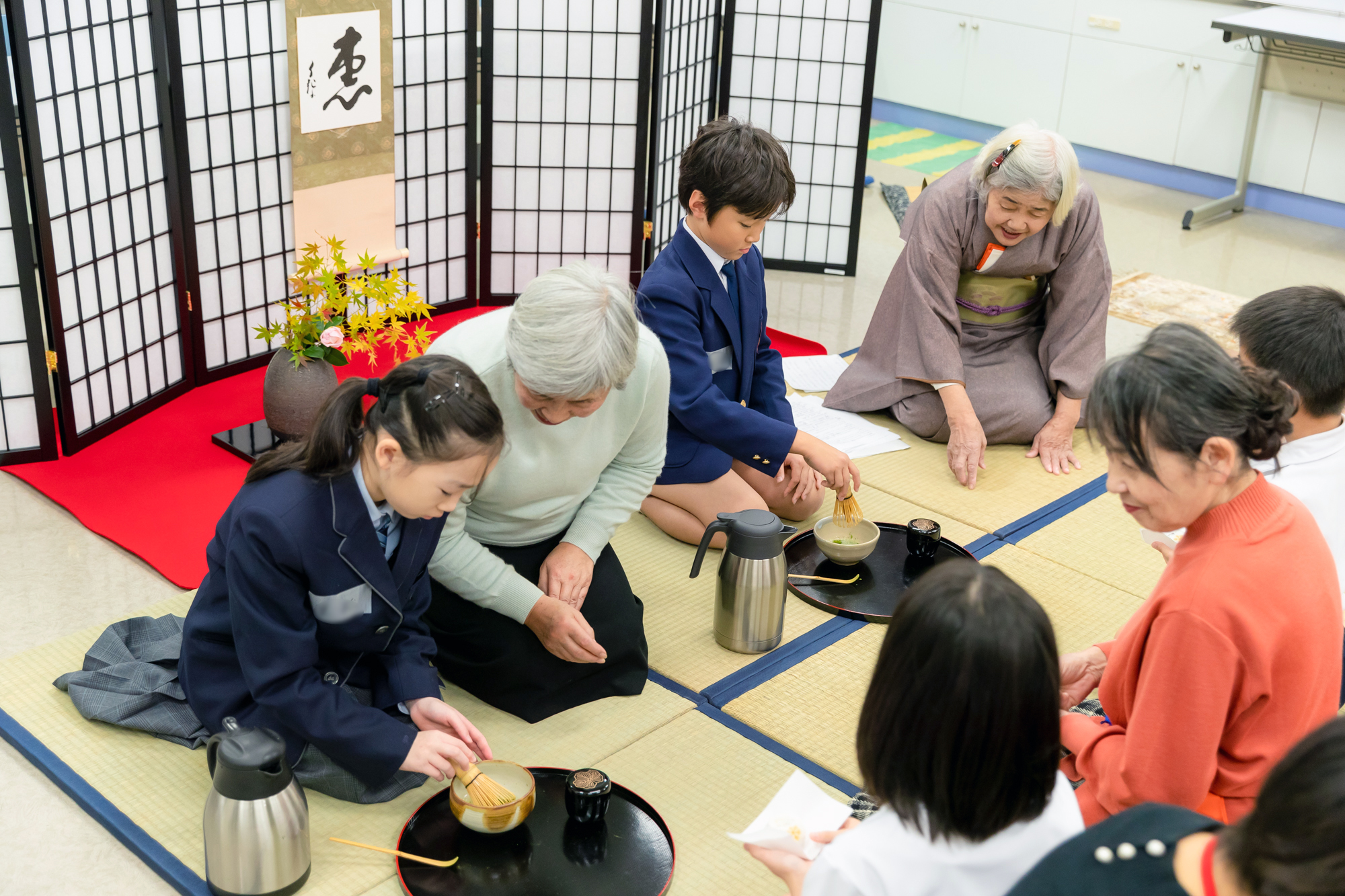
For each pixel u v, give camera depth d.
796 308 4.45
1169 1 5.84
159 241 3.31
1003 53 6.50
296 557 1.77
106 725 2.15
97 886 1.86
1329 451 2.08
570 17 3.83
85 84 2.95
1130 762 1.53
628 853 1.86
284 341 3.27
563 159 4.04
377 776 1.87
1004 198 2.96
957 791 1.13
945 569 1.16
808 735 2.19
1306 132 5.64
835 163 4.59
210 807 1.73
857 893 1.20
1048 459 3.27
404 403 1.62
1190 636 1.44
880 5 4.31
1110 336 4.37
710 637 2.48
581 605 2.22
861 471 3.19
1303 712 1.50
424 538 1.91
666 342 2.61
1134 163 6.26
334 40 3.49
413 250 3.99
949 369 3.20
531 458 2.12
